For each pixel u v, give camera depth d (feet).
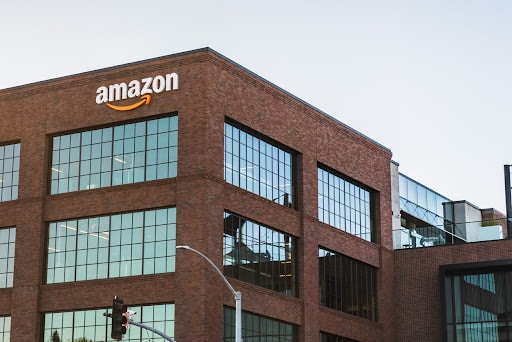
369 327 224.12
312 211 207.10
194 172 175.94
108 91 187.93
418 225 267.18
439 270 226.79
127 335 176.24
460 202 288.71
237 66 187.83
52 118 192.75
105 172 186.50
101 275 182.09
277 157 200.54
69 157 191.31
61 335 182.91
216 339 171.53
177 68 181.88
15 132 196.34
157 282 174.91
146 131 183.83
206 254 171.63
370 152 234.99
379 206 235.81
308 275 202.49
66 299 183.42
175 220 176.86
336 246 214.90
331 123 219.20
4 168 197.47
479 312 220.64
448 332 222.28
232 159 185.26
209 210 174.29
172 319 172.65
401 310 233.96
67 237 187.62
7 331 187.73
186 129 178.50
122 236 181.57
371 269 230.89
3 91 199.62
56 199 189.57
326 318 207.41
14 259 190.39
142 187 180.65
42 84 195.42
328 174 217.97
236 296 144.15
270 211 193.57
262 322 187.83
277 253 195.52
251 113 190.49
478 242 227.20
